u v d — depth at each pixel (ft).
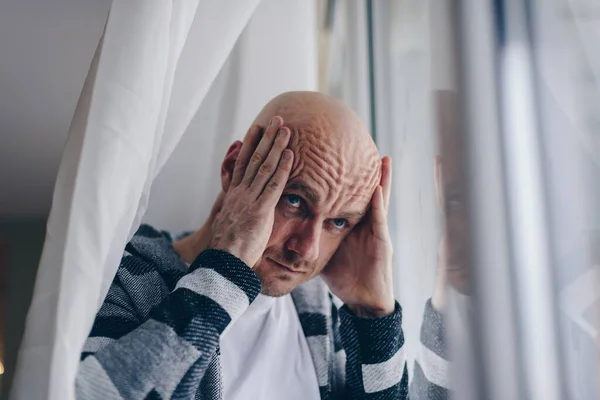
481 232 1.55
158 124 2.13
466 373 1.59
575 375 1.43
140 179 1.96
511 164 1.55
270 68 3.39
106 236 1.83
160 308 2.07
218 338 2.09
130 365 1.92
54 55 3.67
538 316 1.48
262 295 2.76
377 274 2.69
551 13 1.59
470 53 1.62
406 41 2.51
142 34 2.00
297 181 2.42
